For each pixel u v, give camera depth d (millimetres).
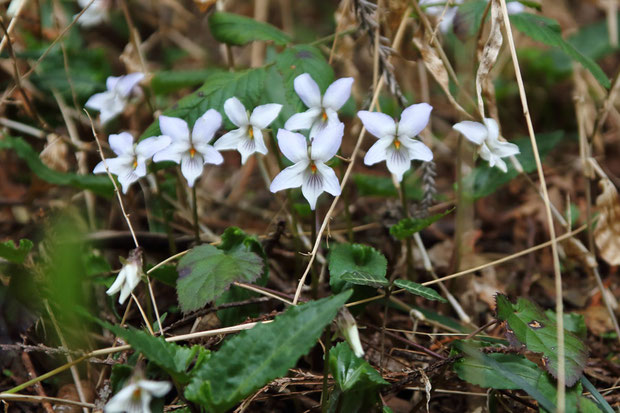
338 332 439
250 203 612
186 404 435
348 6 541
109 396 450
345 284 466
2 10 548
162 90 537
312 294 491
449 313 518
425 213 505
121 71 616
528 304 464
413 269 516
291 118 465
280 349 421
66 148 543
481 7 502
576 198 599
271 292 469
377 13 501
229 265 457
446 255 556
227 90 487
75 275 431
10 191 566
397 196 537
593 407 439
